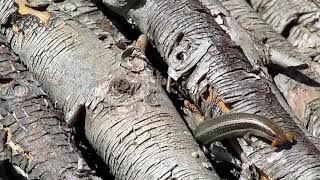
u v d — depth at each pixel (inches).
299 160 17.6
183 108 20.4
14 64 19.7
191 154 17.2
